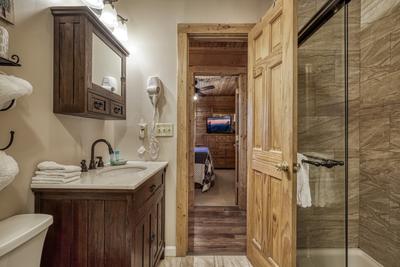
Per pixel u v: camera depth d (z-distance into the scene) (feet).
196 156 17.30
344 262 6.11
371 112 6.91
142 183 4.89
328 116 6.47
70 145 5.63
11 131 3.92
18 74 4.06
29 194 4.30
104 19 6.77
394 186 6.15
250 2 8.06
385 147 6.42
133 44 8.14
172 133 8.09
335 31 6.50
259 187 6.93
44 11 4.63
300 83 6.40
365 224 7.14
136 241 4.66
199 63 12.57
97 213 4.38
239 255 7.99
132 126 8.18
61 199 4.38
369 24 6.96
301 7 7.36
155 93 7.89
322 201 6.21
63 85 4.84
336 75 6.53
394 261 6.12
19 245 3.07
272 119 6.22
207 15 8.09
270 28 6.28
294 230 5.22
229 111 28.09
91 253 4.39
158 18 8.13
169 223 8.04
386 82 6.39
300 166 5.86
